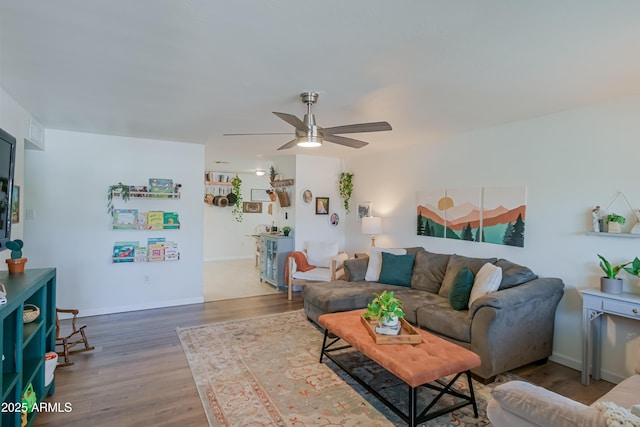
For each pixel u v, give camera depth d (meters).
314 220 6.02
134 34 1.80
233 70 2.26
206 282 6.30
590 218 2.98
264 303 4.98
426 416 2.12
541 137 3.33
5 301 1.64
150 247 4.60
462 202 4.09
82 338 3.28
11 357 1.84
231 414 2.28
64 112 3.27
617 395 1.77
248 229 9.31
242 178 9.22
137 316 4.32
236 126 3.80
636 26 1.68
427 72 2.28
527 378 2.86
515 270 3.18
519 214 3.50
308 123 2.75
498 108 3.07
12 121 2.88
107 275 4.40
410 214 4.86
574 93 2.68
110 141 4.36
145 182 4.55
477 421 2.23
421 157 4.68
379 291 3.96
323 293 3.86
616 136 2.83
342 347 3.20
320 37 1.82
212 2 1.51
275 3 1.51
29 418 2.04
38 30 1.76
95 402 2.41
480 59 2.08
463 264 3.73
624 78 2.36
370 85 2.51
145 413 2.29
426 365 2.07
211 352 3.26
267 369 2.92
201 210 4.94
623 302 2.52
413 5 1.52
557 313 3.19
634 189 2.74
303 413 2.30
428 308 3.26
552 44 1.88
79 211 4.23
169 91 2.67
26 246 3.98
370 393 2.55
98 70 2.28
